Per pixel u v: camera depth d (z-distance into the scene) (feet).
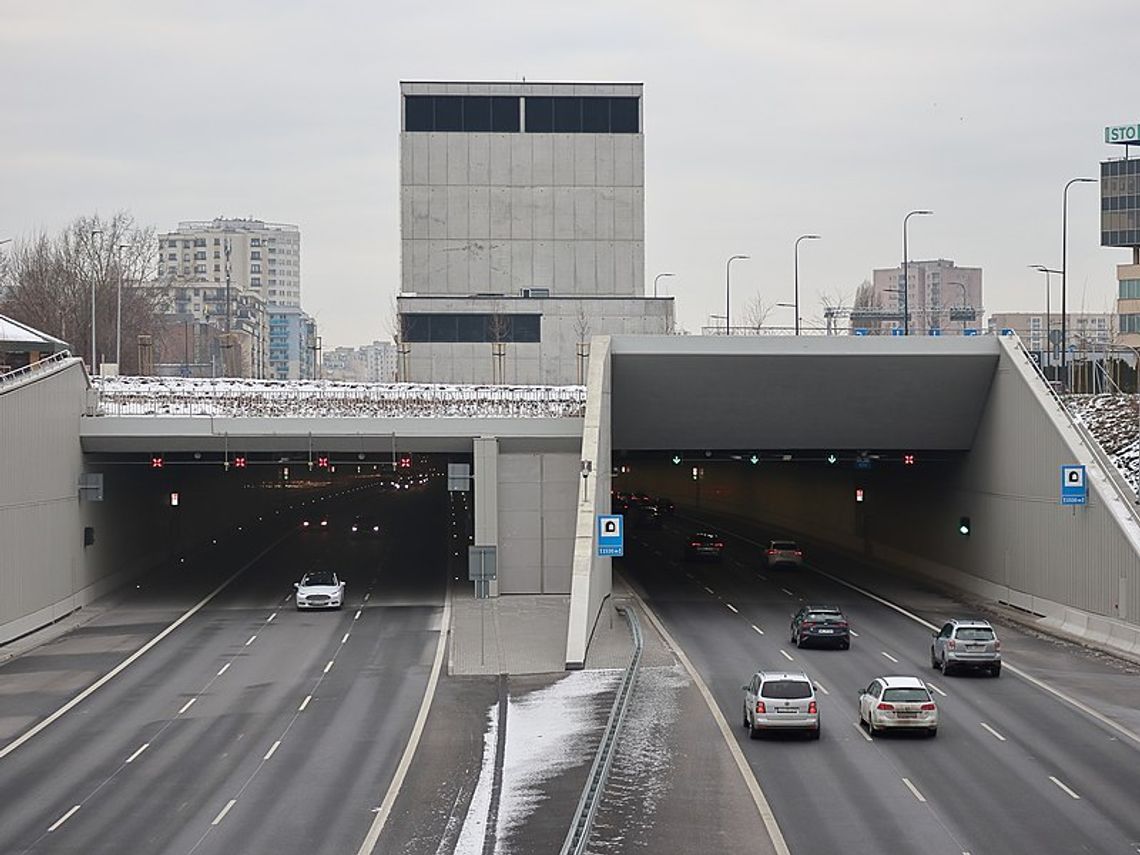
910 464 263.70
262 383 270.67
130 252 599.98
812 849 92.48
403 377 366.22
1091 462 189.16
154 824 102.89
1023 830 96.48
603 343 214.07
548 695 147.02
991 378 221.46
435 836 98.89
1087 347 508.53
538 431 217.77
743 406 225.56
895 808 102.47
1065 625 191.52
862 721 131.23
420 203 373.61
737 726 130.72
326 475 484.74
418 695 149.59
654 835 95.91
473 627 192.44
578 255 375.45
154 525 265.13
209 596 228.22
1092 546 184.24
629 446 234.58
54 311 473.67
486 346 366.22
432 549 291.17
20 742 130.52
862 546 296.10
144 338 317.01
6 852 96.12
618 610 208.13
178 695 151.84
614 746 120.78
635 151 376.48
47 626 198.08
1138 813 100.73
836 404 224.74
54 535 203.21
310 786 113.50
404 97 373.81
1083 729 129.90
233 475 333.62
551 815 102.58
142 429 214.48
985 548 226.79
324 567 264.52
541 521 219.20
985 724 132.36
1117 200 482.69
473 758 121.70
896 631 192.44
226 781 115.44
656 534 339.77
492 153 374.43
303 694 151.53
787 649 176.35
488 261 373.81
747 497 390.83
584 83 374.84
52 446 202.59
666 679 153.99
